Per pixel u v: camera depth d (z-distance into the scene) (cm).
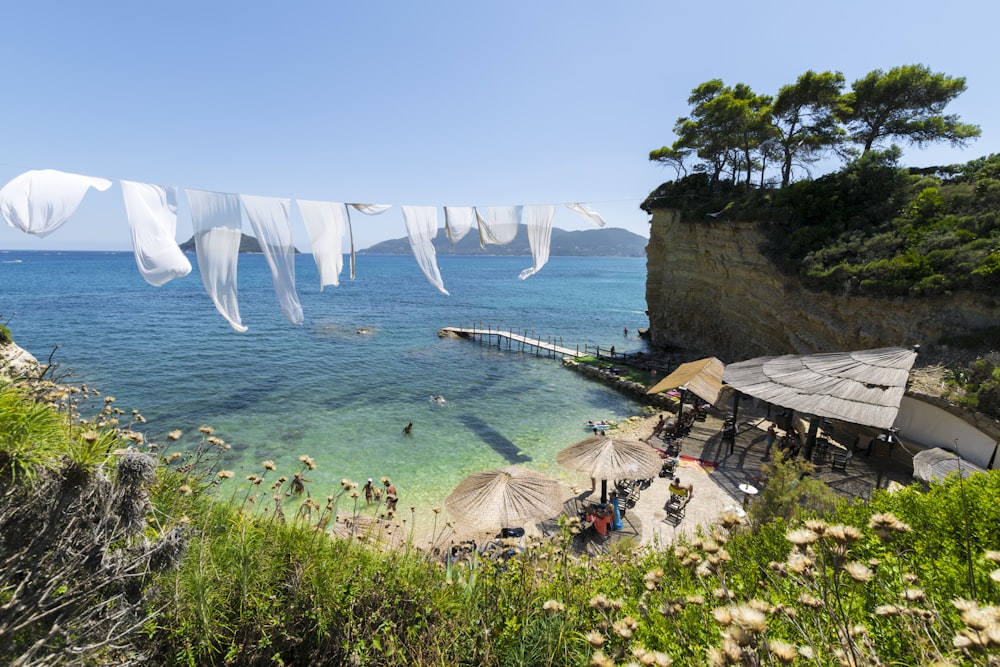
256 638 336
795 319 2112
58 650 217
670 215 3412
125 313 4788
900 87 2388
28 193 408
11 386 254
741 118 2931
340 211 654
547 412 2191
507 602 390
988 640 135
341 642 346
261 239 567
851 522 389
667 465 1398
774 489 761
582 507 1170
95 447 257
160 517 386
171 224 493
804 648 177
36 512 239
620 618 301
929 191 1873
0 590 215
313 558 401
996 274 1362
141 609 275
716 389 1579
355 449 1706
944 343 1402
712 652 167
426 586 417
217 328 4128
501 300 7706
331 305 6512
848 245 1944
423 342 3897
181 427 1845
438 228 754
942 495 384
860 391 937
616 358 3125
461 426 1978
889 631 219
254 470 1493
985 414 1153
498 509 813
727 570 371
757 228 2459
